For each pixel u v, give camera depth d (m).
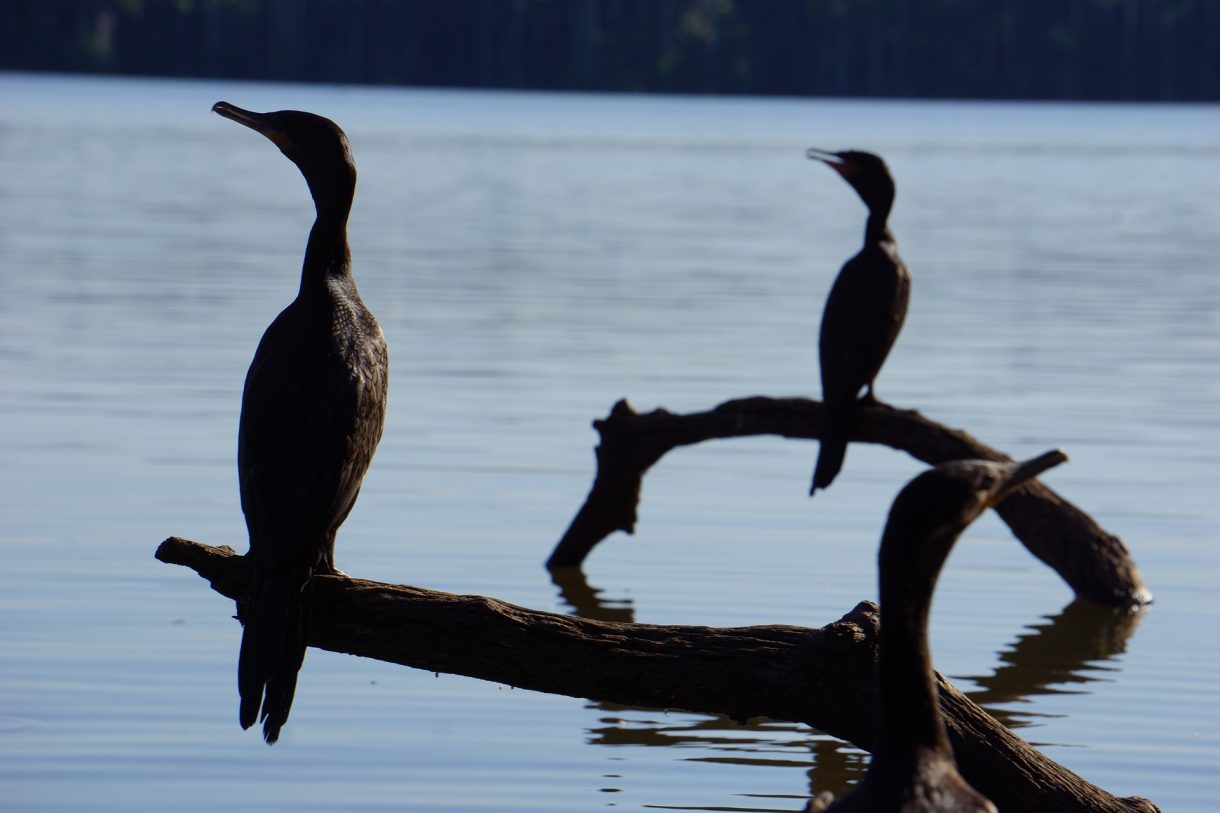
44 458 13.96
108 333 20.17
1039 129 85.94
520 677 6.39
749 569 11.50
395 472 13.81
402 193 41.97
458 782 7.85
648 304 23.69
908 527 4.60
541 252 30.03
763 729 8.76
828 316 11.70
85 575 10.77
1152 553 12.16
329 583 6.41
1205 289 26.47
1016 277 27.80
